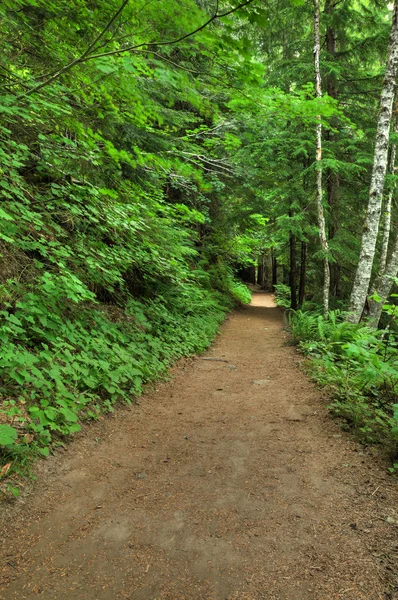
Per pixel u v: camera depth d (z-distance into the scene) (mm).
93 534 2375
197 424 4285
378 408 4375
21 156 4559
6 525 2383
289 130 11414
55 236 5328
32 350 4176
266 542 2287
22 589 1923
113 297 7176
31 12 4211
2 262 4387
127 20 3111
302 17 12055
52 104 3924
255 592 1913
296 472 3145
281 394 5371
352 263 12055
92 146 4531
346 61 11969
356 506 2625
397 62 7562
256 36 13219
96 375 4508
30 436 3146
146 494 2840
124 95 4359
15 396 3529
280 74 12617
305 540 2295
